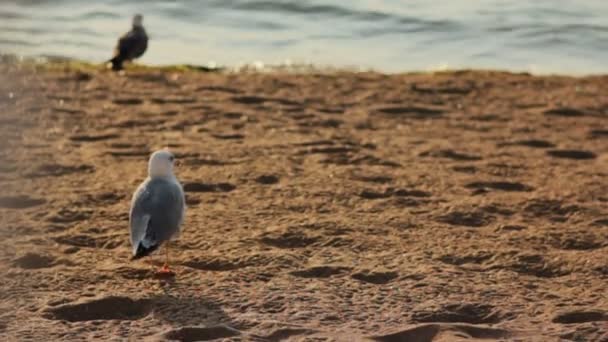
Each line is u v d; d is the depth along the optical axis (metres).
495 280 10.66
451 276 10.70
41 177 14.24
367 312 9.77
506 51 25.67
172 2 28.88
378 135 17.19
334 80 21.45
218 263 11.09
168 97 19.42
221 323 9.43
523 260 11.26
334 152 15.91
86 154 15.45
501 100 20.06
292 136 16.86
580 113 19.11
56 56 24.17
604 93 20.81
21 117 17.58
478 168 15.25
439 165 15.37
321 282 10.50
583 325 9.43
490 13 28.20
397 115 18.73
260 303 9.91
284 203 13.21
